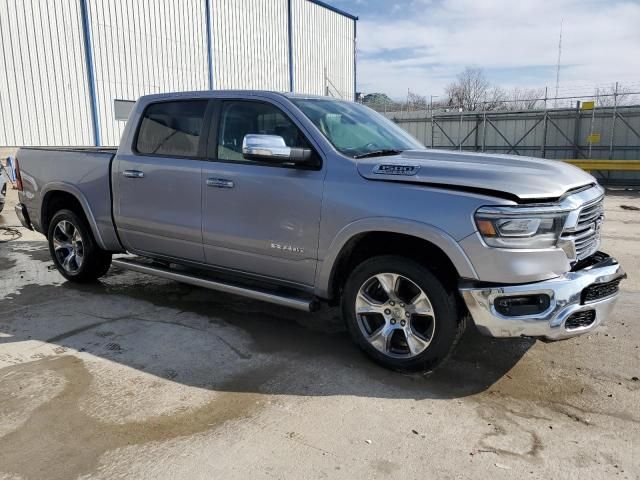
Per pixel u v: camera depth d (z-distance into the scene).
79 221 5.69
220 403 3.37
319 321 4.86
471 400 3.43
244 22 23.55
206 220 4.54
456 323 3.54
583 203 3.49
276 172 4.12
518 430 3.09
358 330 3.91
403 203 3.54
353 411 3.29
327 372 3.81
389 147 4.34
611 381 3.69
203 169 4.53
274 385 3.61
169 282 6.09
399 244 3.81
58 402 3.35
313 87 28.81
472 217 3.31
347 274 4.17
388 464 2.76
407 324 3.70
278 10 25.59
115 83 17.78
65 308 5.14
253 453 2.85
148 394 3.47
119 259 5.45
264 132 4.32
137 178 5.00
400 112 27.23
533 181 3.37
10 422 3.12
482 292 3.34
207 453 2.84
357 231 3.70
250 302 5.38
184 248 4.79
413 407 3.34
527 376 3.77
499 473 2.69
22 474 2.66
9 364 3.89
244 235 4.31
